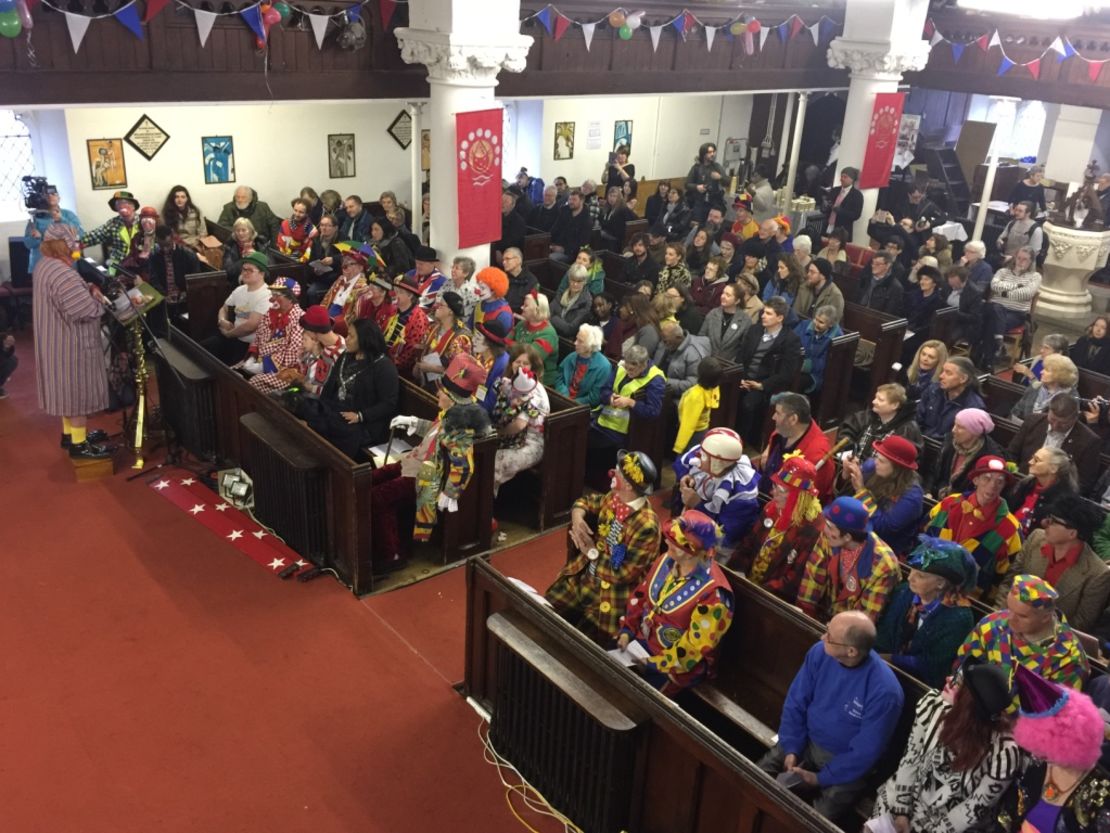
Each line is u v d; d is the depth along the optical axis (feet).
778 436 21.54
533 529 26.66
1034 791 11.35
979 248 38.99
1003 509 18.45
